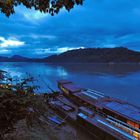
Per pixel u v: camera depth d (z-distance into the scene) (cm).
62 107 2717
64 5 492
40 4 505
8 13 517
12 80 527
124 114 2148
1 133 493
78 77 8681
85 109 2506
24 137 750
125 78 8056
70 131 2134
